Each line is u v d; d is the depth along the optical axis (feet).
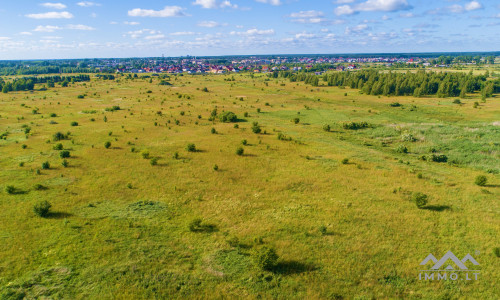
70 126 241.76
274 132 239.30
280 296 69.46
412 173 149.79
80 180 133.69
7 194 116.47
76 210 106.11
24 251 81.97
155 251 84.38
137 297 68.13
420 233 94.84
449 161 177.17
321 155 179.11
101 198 116.47
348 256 83.61
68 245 85.20
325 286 72.59
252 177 142.72
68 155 164.25
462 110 331.36
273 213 108.17
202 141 205.67
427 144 209.97
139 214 104.83
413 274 76.79
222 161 164.45
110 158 164.55
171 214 106.11
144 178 138.10
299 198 120.57
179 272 76.38
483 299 69.05
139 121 265.54
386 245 88.48
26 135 208.33
